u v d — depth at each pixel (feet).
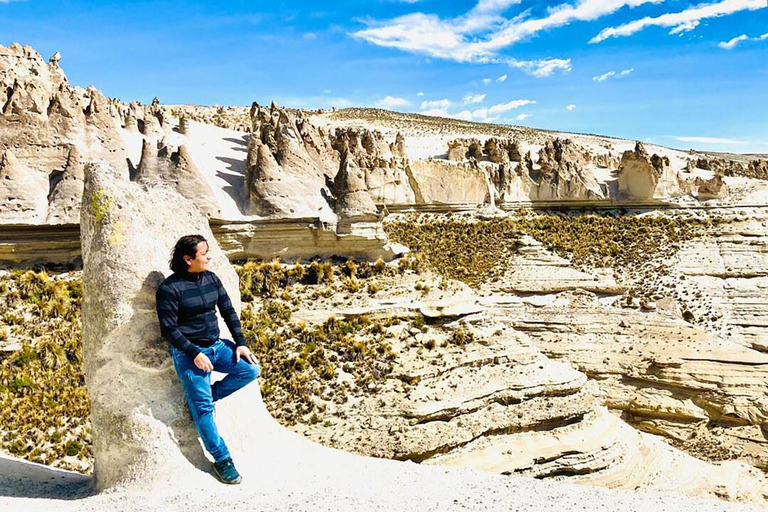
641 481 67.92
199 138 105.60
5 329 57.67
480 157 172.14
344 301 73.56
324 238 80.74
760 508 23.02
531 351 72.64
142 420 22.44
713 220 148.66
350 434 58.08
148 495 21.21
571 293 114.52
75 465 46.29
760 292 123.65
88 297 23.58
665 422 97.76
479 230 135.54
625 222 149.48
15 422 48.70
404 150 156.35
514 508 20.75
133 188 25.11
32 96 73.31
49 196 70.18
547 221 149.48
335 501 20.76
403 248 86.07
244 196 82.74
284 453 26.55
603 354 104.06
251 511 19.67
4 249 66.49
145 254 23.52
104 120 78.59
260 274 74.64
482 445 61.62
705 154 394.32
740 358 100.12
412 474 24.79
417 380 64.23
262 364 64.18
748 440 93.97
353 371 65.00
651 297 120.37
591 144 351.25
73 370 55.52
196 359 22.12
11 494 22.97
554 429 65.72
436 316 73.15
